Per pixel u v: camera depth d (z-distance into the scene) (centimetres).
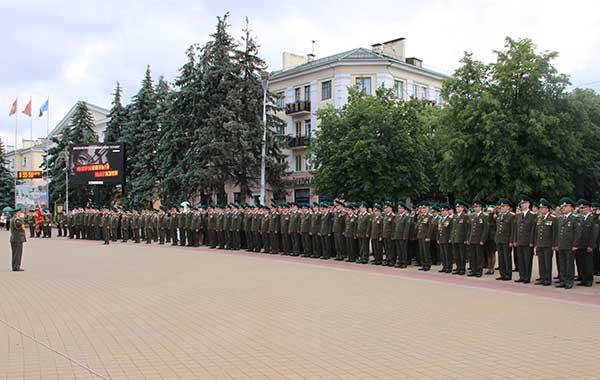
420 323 948
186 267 1850
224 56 3466
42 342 836
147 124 4209
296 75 4478
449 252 1692
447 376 658
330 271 1727
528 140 2380
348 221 2028
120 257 2245
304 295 1245
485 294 1261
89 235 3666
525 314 1021
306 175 4344
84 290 1347
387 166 2909
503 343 809
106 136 4731
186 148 3550
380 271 1731
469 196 2566
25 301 1201
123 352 777
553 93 2464
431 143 3234
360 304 1130
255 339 847
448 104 2692
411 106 3064
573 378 649
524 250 1460
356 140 2939
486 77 2548
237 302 1159
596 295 1250
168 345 815
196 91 3428
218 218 2731
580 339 829
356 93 3212
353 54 4309
